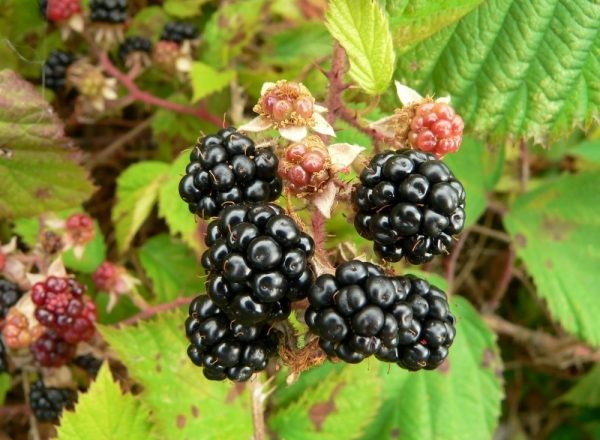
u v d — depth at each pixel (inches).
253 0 10.0
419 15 7.0
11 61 9.0
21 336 7.1
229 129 5.6
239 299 4.8
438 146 5.9
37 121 7.6
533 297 11.1
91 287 9.0
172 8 10.3
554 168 11.1
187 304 8.2
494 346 8.7
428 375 8.5
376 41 6.0
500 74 7.4
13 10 9.3
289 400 8.1
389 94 7.6
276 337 5.4
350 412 7.9
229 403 7.7
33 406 7.9
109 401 7.5
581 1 7.1
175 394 7.6
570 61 7.2
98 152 10.7
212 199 5.4
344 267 4.9
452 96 7.5
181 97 10.2
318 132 5.9
